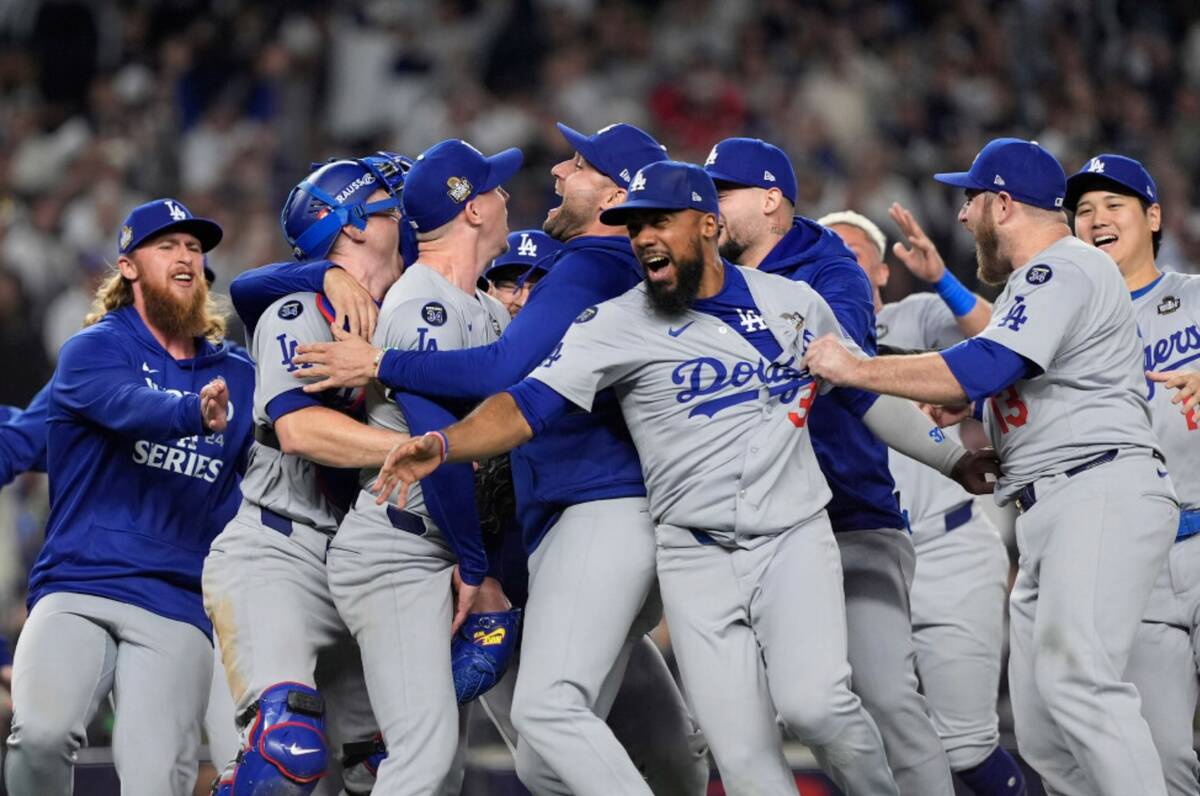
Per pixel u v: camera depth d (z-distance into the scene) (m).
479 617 16.86
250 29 50.03
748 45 48.16
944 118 46.62
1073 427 16.94
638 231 15.90
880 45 49.34
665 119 46.66
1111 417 16.94
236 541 16.91
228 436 18.59
